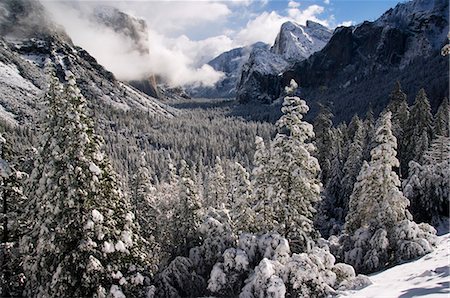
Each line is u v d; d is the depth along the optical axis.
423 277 15.16
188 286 20.86
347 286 16.53
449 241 22.48
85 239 16.48
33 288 17.53
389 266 21.33
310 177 20.20
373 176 24.67
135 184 38.84
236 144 160.50
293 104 20.33
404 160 44.03
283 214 20.25
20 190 19.47
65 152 16.33
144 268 18.88
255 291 16.03
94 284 16.67
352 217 26.38
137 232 19.61
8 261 18.72
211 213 25.33
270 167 20.53
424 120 45.38
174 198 40.94
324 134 50.06
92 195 16.92
